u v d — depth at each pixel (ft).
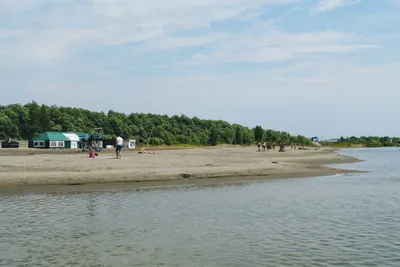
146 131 633.20
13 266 39.06
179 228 55.16
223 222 59.16
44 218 59.82
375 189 98.32
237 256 43.50
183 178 114.11
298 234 52.65
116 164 131.23
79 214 63.16
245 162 168.86
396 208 71.56
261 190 94.63
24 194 81.66
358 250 46.11
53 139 379.96
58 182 95.96
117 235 50.90
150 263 40.83
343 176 133.80
